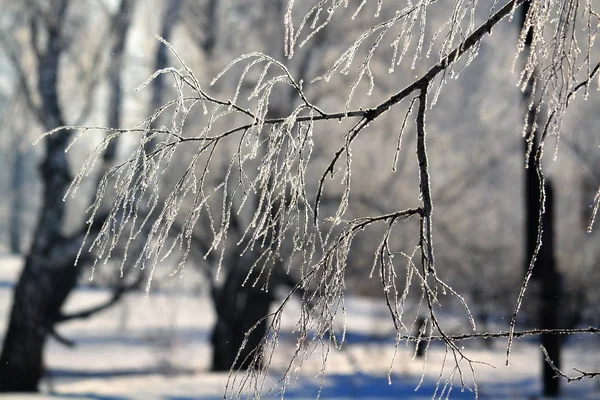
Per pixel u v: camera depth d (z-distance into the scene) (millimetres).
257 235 4027
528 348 26047
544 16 4129
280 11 23094
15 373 22672
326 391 17406
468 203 28453
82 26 24234
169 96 23547
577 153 24922
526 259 19047
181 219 20156
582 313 25688
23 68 24281
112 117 22734
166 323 30422
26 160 56875
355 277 22438
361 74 4211
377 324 24188
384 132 23156
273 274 21344
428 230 4133
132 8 23734
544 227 18844
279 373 17078
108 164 21547
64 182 22969
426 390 17906
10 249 68312
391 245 22078
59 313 22906
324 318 4172
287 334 18891
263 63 22375
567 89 4121
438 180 28000
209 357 25625
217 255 21609
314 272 4168
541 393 18172
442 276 27609
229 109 4133
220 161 19641
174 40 24453
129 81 23609
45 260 22281
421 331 4293
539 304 18797
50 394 17453
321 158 22250
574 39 4105
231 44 23734
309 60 22234
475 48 4348
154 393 17453
